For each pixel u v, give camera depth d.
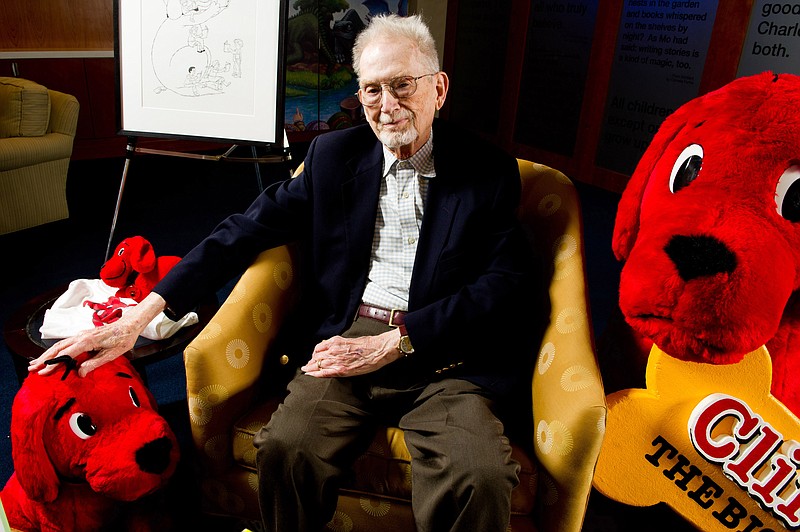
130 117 2.27
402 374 1.38
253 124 2.18
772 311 1.12
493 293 1.36
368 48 1.33
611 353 1.62
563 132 4.51
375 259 1.46
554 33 4.38
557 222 1.50
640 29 3.84
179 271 1.40
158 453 1.22
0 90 2.99
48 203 3.17
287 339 1.51
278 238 1.48
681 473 1.42
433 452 1.20
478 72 5.11
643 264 1.19
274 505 1.25
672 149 1.31
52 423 1.17
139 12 2.19
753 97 1.19
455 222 1.40
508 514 1.15
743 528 1.41
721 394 1.32
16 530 1.35
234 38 2.13
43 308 1.62
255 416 1.32
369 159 1.46
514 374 1.37
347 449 1.25
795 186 1.14
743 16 3.31
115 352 1.30
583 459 1.15
